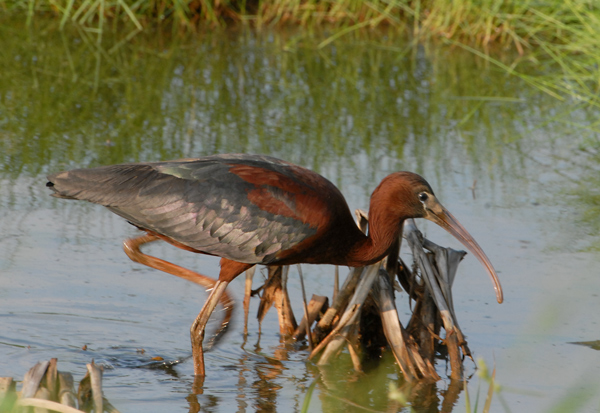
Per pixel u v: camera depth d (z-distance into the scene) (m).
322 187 9.61
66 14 22.30
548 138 16.80
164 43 22.19
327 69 21.06
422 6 24.55
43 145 15.14
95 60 20.53
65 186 9.37
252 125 16.78
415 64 21.70
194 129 16.34
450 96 19.36
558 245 12.11
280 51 22.28
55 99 17.81
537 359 9.36
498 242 12.20
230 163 9.61
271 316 10.83
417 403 8.60
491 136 16.83
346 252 9.59
